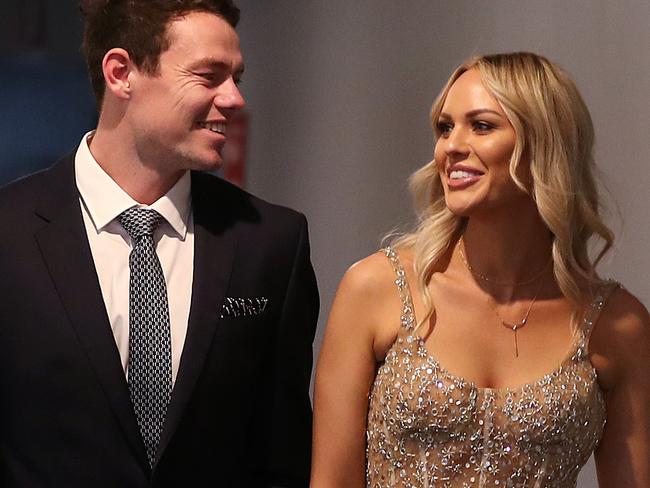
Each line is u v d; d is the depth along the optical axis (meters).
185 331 4.97
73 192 5.04
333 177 9.70
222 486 5.08
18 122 9.85
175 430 4.84
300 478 5.38
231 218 5.24
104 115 5.05
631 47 7.39
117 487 4.80
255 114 10.43
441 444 4.96
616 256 7.49
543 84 4.93
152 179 5.01
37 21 10.21
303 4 10.03
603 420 5.13
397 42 9.13
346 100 9.57
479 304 5.14
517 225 5.09
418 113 8.91
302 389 5.36
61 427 4.81
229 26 5.05
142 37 4.91
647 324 5.19
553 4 7.91
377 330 5.14
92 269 4.90
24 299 4.85
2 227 4.95
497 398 4.96
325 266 9.83
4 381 4.86
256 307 5.13
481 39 8.41
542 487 4.99
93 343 4.81
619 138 7.46
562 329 5.14
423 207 5.34
